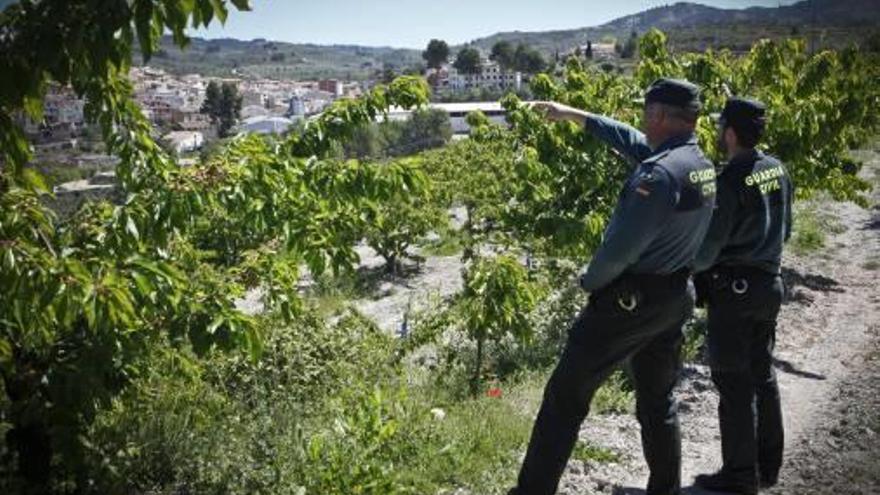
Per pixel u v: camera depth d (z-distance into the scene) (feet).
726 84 31.04
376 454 13.96
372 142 196.54
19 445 14.67
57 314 9.43
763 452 13.91
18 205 10.44
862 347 23.22
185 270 14.93
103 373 13.71
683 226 10.87
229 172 13.32
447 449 15.12
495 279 23.11
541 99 28.78
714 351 13.16
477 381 22.70
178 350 16.75
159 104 508.94
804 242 42.27
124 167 14.12
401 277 60.64
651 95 11.37
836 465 14.65
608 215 25.43
